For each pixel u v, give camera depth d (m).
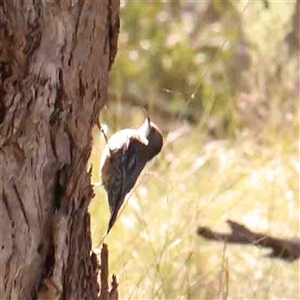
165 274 9.55
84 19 6.22
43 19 6.02
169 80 17.56
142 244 10.20
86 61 6.29
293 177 12.30
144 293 9.22
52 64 6.08
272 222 10.83
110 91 17.36
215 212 11.23
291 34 15.87
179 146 14.13
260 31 15.45
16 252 6.12
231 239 9.30
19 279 6.16
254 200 11.82
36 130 6.06
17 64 5.93
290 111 14.56
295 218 11.15
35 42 6.00
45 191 6.18
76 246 6.43
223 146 14.03
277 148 13.33
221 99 15.85
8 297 6.13
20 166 6.05
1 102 5.95
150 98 16.48
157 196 11.72
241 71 16.66
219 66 16.95
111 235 10.45
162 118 16.06
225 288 9.49
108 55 6.52
